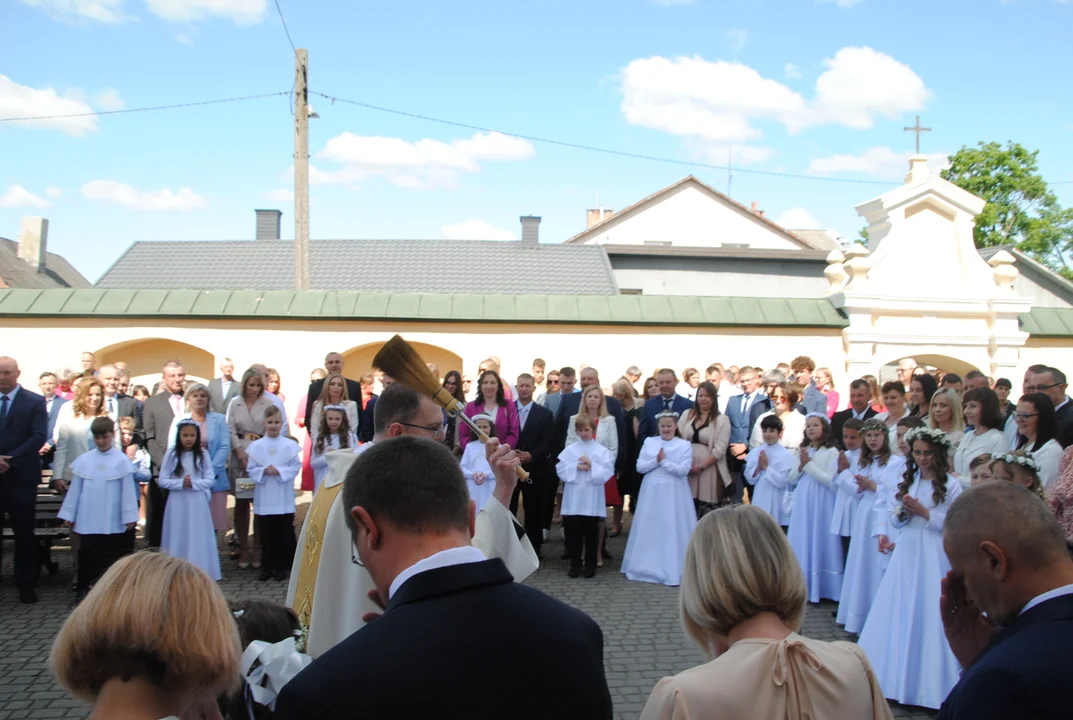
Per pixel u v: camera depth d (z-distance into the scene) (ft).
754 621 7.02
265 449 27.40
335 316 41.14
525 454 23.40
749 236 129.18
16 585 25.96
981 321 42.96
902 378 34.04
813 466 25.54
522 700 5.39
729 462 30.63
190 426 25.98
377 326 41.70
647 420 32.60
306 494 41.22
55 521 27.12
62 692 18.34
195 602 5.89
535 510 30.73
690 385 39.09
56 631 22.33
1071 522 15.57
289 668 10.16
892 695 18.06
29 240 110.01
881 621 18.63
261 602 10.98
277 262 78.28
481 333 42.01
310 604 10.19
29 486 24.98
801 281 90.63
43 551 27.66
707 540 7.28
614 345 42.24
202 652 5.75
